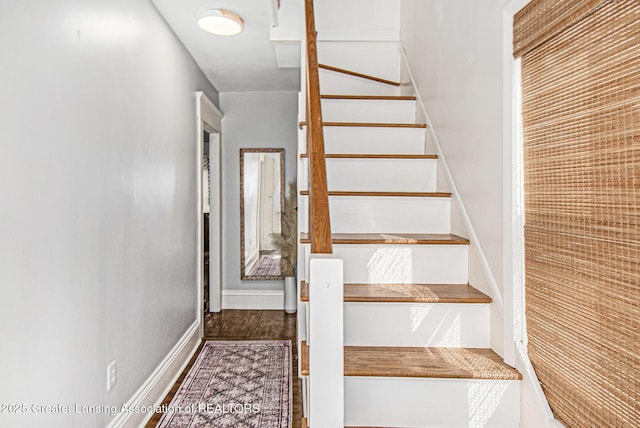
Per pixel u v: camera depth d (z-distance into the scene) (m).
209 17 2.66
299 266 2.45
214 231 4.59
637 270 0.95
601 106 1.06
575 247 1.17
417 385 1.45
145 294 2.41
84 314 1.70
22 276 1.32
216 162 4.56
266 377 2.96
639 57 0.94
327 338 1.24
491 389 1.45
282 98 4.70
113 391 1.96
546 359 1.32
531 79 1.40
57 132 1.52
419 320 1.69
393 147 2.67
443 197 2.20
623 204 0.99
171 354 2.89
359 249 1.93
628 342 0.98
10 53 1.27
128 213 2.17
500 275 1.60
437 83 2.45
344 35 3.74
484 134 1.75
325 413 1.25
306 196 2.40
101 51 1.87
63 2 1.56
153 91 2.57
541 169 1.34
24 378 1.32
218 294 4.62
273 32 3.05
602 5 1.05
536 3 1.33
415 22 3.05
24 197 1.33
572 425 1.20
